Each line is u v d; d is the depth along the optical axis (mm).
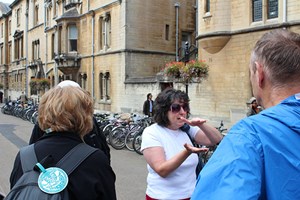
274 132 1294
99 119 14453
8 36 48875
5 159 10203
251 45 13539
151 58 22625
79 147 2102
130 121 13078
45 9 33406
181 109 3104
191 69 12133
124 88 21453
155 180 3014
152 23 22734
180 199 2955
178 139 3131
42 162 1992
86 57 25641
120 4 21906
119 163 9633
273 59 1435
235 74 14133
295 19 12305
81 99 2281
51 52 32000
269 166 1254
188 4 24766
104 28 23875
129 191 6957
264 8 13211
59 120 2174
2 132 16641
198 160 3162
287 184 1235
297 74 1428
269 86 1470
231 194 1195
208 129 3068
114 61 22500
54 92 2285
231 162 1259
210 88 15148
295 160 1253
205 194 1250
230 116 14227
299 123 1307
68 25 26688
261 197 1248
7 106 28562
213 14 14516
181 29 24391
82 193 1957
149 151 3016
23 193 1882
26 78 39344
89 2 25188
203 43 15016
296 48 1436
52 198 1864
